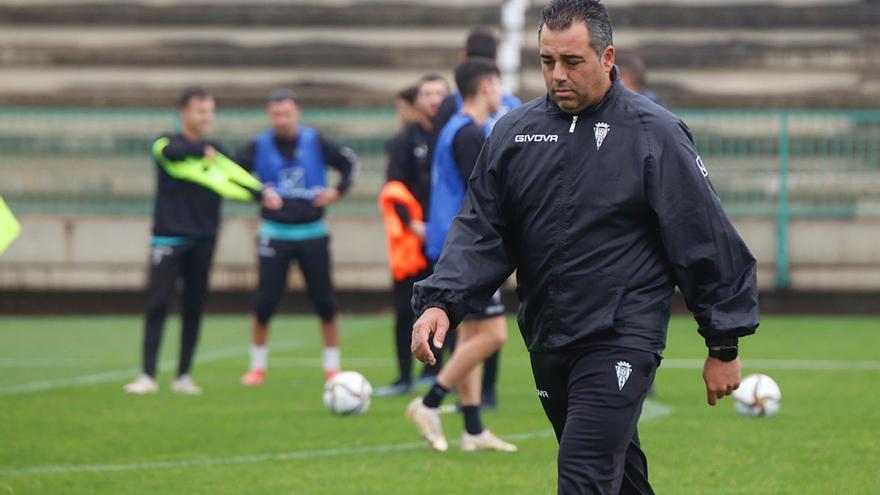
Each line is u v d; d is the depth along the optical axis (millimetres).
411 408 27156
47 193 66750
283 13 86812
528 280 15742
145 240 65125
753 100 69375
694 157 15156
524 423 31219
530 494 22406
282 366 44562
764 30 83188
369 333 55688
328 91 80625
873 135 62250
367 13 86062
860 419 31078
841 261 62594
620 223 15164
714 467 24859
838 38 82750
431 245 27312
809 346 48719
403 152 35844
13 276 65125
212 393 37375
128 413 33000
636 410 14930
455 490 22750
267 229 39531
